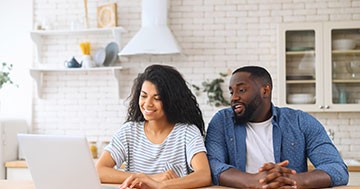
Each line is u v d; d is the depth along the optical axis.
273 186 1.72
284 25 4.12
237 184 1.80
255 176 1.77
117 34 4.45
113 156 2.07
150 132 2.09
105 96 4.60
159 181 1.85
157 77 2.03
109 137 4.58
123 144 2.09
